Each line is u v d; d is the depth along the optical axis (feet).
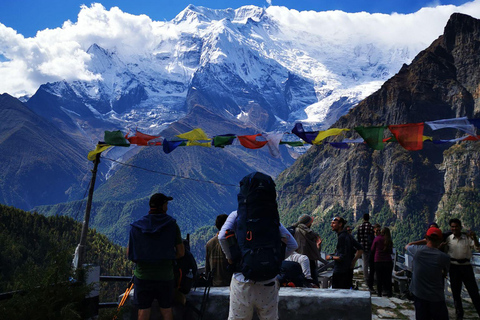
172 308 19.99
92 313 19.67
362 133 21.12
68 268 18.90
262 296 15.19
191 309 19.76
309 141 22.15
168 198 18.81
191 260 19.76
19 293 17.57
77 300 18.60
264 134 22.58
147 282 17.80
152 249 17.70
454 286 29.50
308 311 19.20
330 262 55.06
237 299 15.42
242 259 14.87
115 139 22.89
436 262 23.34
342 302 18.99
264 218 14.80
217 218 24.57
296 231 32.71
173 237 18.12
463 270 29.14
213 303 20.04
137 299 17.99
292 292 19.75
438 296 23.35
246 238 14.74
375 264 37.22
